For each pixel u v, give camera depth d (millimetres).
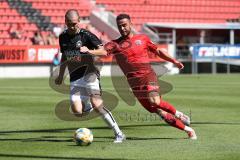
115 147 23281
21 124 31359
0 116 35094
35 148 23125
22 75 83500
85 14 99875
